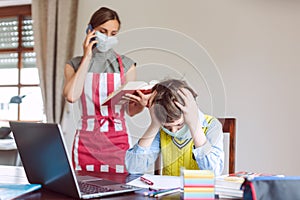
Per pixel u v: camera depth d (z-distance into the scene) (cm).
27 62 344
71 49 303
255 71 260
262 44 258
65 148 91
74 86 174
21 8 343
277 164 254
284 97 253
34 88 341
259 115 259
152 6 287
